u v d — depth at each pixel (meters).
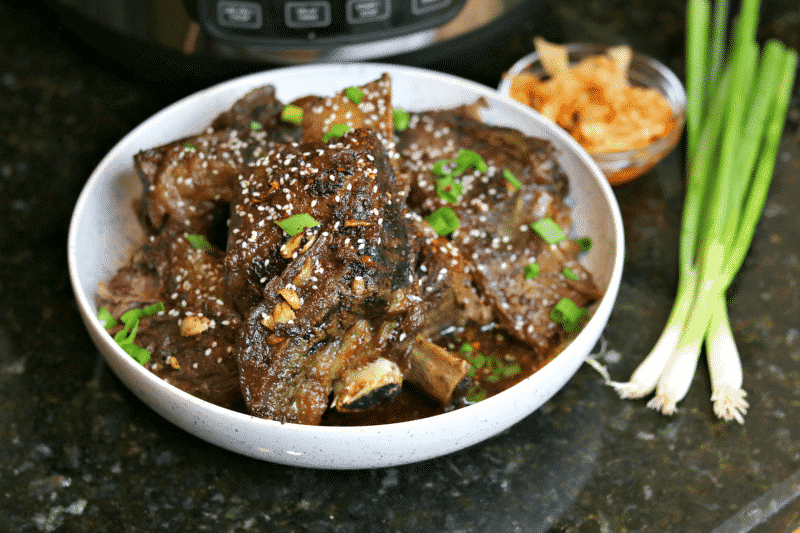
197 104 0.69
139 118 0.76
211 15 0.70
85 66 0.80
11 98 0.77
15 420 0.63
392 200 0.60
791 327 0.67
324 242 0.58
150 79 0.76
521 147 0.67
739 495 0.60
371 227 0.58
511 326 0.64
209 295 0.63
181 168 0.64
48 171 0.73
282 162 0.60
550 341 0.64
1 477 0.61
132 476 0.61
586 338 0.60
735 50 0.73
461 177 0.66
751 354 0.66
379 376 0.59
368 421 0.61
